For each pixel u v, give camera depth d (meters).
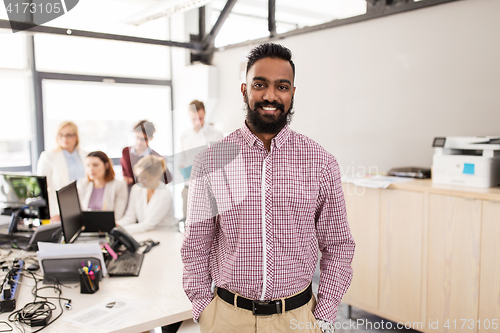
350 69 3.42
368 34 3.25
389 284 2.55
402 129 3.07
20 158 4.57
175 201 1.58
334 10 3.53
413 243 2.41
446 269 2.27
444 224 2.26
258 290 1.16
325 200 1.21
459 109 2.71
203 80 5.01
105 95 5.07
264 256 1.15
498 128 2.53
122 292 1.67
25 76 4.51
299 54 3.90
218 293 1.24
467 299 2.18
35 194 2.46
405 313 2.47
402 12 2.99
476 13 2.58
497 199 2.03
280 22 4.12
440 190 2.26
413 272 2.42
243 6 4.60
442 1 2.72
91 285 1.66
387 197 2.53
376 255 2.61
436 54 2.81
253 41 4.43
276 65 1.08
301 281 1.21
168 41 5.01
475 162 2.26
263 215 1.15
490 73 2.54
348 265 1.27
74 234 2.22
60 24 4.30
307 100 3.85
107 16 4.70
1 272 1.94
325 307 1.22
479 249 2.12
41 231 2.32
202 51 5.22
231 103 4.93
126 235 2.22
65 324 1.40
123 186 3.07
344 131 3.52
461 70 2.68
